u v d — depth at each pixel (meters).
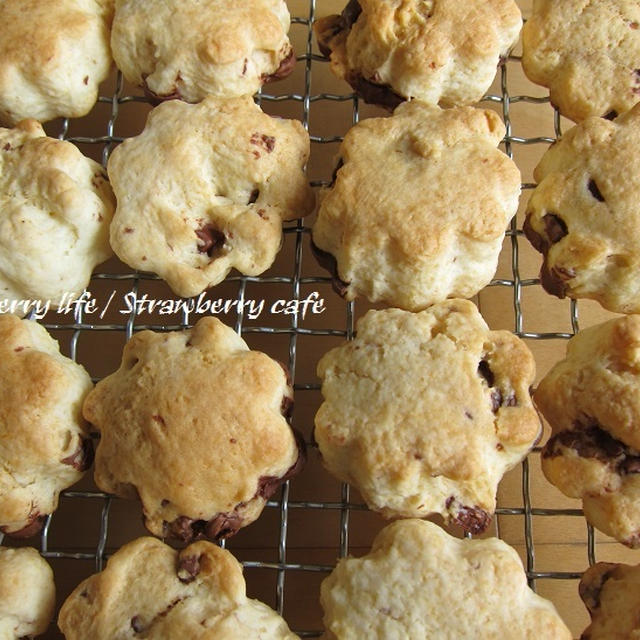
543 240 0.22
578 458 0.20
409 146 0.21
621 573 0.20
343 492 0.21
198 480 0.19
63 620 0.19
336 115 0.27
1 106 0.23
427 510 0.19
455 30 0.22
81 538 0.23
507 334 0.20
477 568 0.19
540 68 0.23
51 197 0.21
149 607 0.19
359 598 0.19
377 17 0.22
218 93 0.23
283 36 0.23
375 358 0.20
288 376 0.21
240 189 0.22
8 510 0.20
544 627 0.18
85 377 0.22
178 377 0.20
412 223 0.20
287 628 0.19
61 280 0.22
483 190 0.21
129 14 0.23
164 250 0.21
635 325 0.20
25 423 0.20
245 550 0.23
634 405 0.19
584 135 0.22
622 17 0.23
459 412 0.19
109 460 0.20
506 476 0.24
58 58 0.22
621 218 0.20
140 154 0.22
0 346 0.20
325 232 0.21
